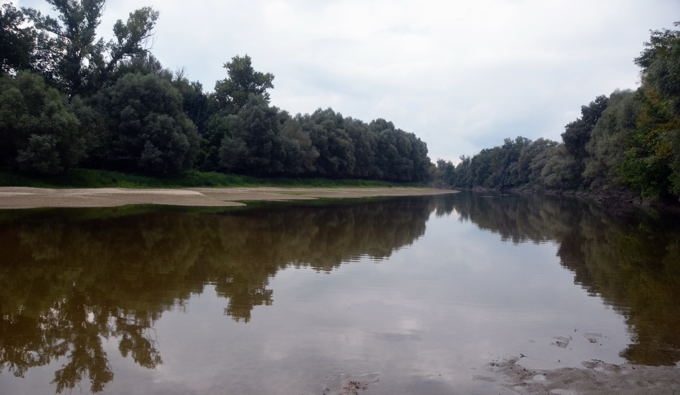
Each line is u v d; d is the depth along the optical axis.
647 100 37.97
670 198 48.19
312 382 7.27
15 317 10.38
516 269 17.25
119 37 68.75
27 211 30.38
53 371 7.69
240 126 80.31
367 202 60.28
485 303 12.36
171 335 9.38
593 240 25.73
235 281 14.13
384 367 7.92
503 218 41.56
